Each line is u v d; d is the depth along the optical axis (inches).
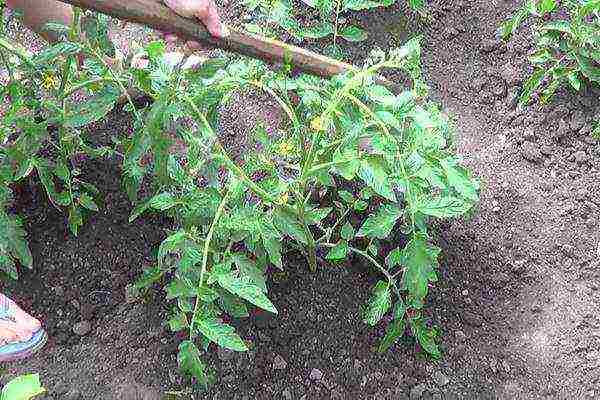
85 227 57.5
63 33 54.8
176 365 54.2
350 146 45.0
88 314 55.4
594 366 54.6
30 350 52.4
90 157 58.8
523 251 57.8
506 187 59.7
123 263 56.7
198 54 61.8
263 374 54.1
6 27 65.4
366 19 64.9
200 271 48.2
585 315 56.0
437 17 65.2
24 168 51.2
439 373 54.3
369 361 54.6
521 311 56.2
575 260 57.7
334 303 55.8
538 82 59.4
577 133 61.2
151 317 55.4
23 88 50.6
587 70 59.2
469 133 61.8
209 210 47.9
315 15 65.0
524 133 61.4
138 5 46.9
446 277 56.9
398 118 45.9
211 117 49.3
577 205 59.3
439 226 58.2
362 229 47.8
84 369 54.1
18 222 51.9
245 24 63.9
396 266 56.1
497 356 54.9
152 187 57.4
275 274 56.2
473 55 64.1
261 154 52.7
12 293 55.9
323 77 51.8
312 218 49.3
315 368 54.3
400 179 44.1
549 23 61.9
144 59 58.6
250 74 49.8
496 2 65.3
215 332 45.4
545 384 54.2
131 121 59.9
